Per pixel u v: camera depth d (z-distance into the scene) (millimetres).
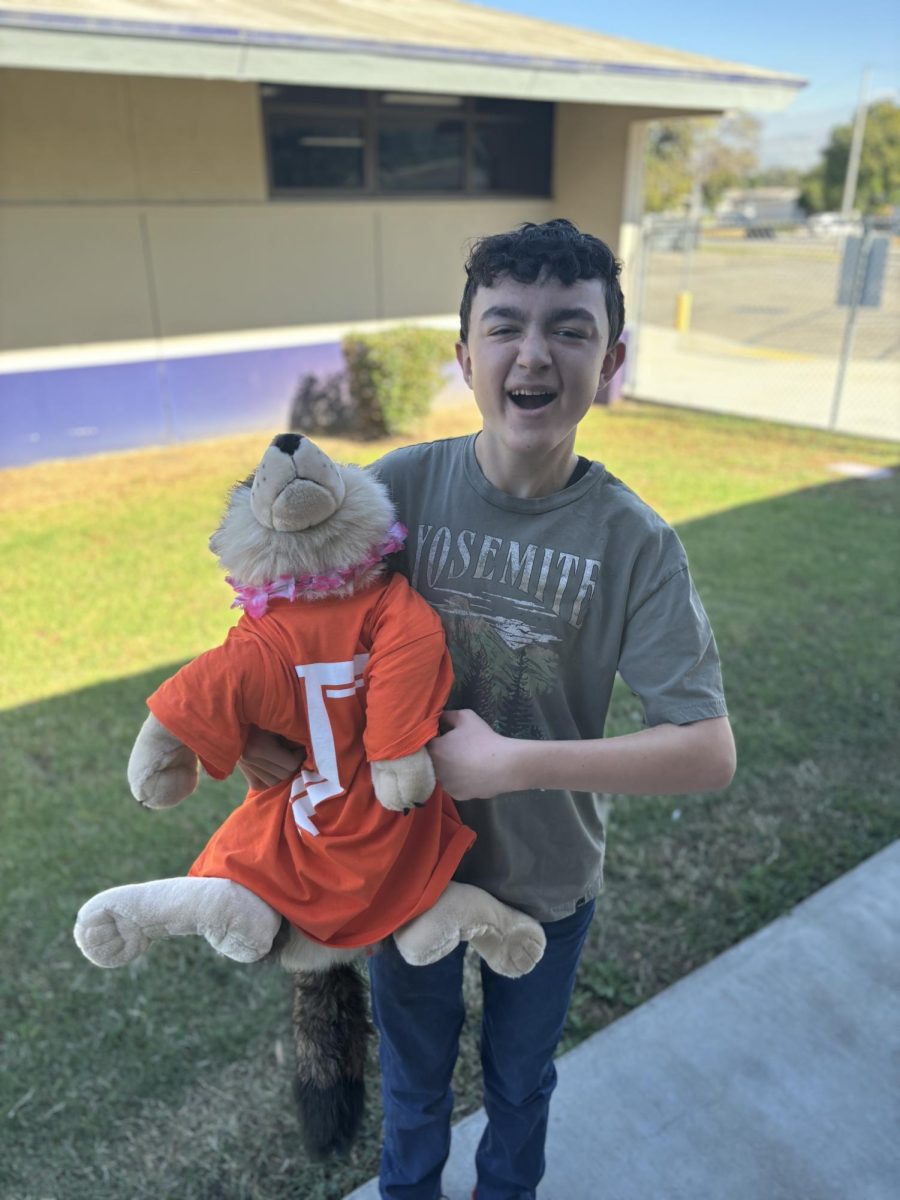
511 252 1183
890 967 2510
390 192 9180
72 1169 2029
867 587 5156
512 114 9805
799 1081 2191
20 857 2967
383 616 1245
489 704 1387
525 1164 1743
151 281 7930
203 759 1212
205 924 1206
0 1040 2328
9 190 7109
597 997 2459
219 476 7441
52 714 3889
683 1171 1996
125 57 5766
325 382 9055
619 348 1310
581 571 1304
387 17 8742
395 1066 1621
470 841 1363
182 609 4949
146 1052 2299
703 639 1293
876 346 15117
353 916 1255
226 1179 2008
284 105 8250
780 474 7508
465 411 9844
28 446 7656
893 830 3088
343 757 1246
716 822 3139
